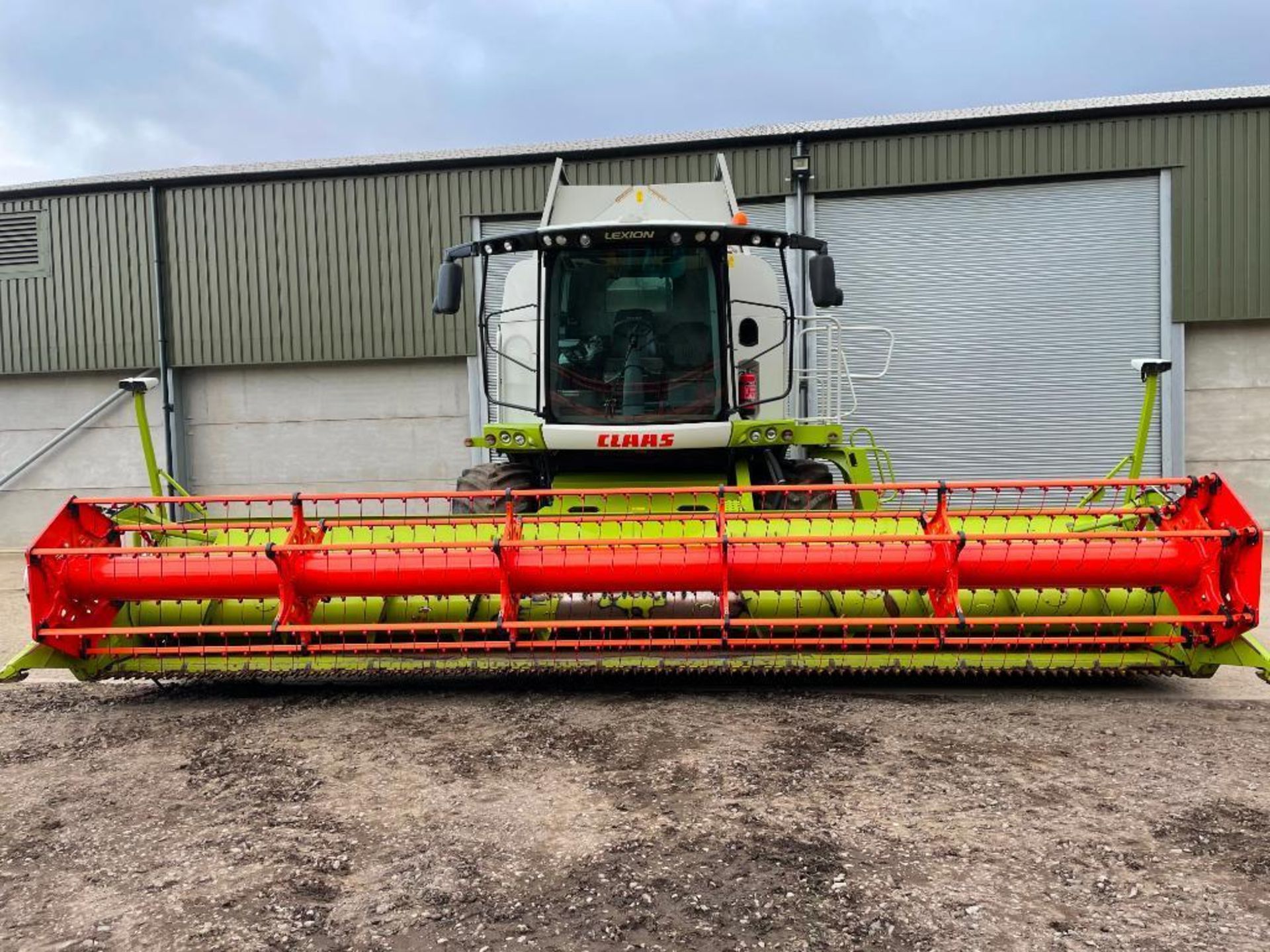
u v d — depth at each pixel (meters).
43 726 5.20
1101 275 14.17
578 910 3.02
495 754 4.55
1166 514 5.35
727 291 6.57
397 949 2.80
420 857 3.43
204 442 15.99
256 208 15.35
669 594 5.47
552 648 5.39
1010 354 14.50
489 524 5.51
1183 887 3.10
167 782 4.28
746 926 2.89
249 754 4.65
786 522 5.48
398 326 15.23
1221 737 4.66
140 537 5.61
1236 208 13.70
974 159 14.16
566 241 6.40
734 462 6.97
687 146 14.50
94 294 15.74
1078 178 14.09
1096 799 3.86
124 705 5.59
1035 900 3.02
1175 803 3.81
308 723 5.16
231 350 15.55
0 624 8.82
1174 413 14.11
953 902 3.02
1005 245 14.38
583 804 3.90
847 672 5.50
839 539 5.02
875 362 14.77
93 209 15.61
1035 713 5.09
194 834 3.69
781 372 7.31
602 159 14.77
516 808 3.88
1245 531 4.81
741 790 4.01
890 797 3.91
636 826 3.67
